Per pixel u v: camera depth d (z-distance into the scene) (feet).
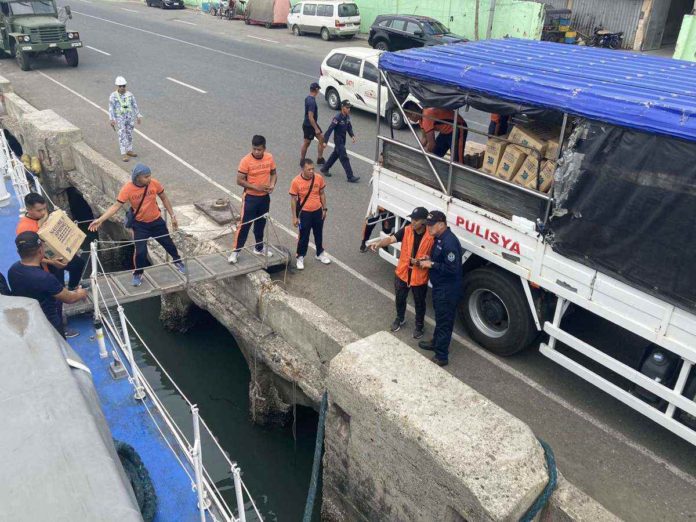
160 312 32.76
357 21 93.86
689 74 20.02
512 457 14.21
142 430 16.66
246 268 25.93
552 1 89.92
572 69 20.58
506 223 20.20
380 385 16.29
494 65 21.07
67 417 10.32
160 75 68.08
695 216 14.98
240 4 113.50
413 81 22.04
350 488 18.66
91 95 59.21
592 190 17.10
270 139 46.75
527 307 20.70
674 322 15.99
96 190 38.93
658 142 15.40
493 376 21.38
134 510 8.87
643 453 18.04
